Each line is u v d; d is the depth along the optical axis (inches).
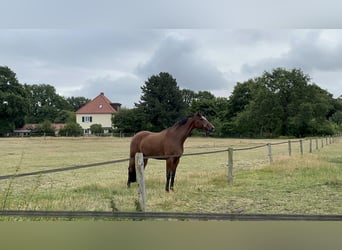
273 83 2800.2
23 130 3048.7
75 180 401.4
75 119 3371.1
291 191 317.4
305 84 2746.1
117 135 2343.8
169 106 2652.6
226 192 311.0
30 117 3740.2
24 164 604.4
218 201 271.9
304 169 470.3
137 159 217.8
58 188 333.4
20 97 2701.8
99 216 113.0
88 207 228.1
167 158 319.0
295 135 2699.3
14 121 2810.0
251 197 289.4
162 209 241.4
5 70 2768.2
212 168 534.6
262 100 2726.4
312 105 2677.2
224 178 389.1
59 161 665.6
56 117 3855.8
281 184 357.1
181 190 315.9
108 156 796.6
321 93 2933.1
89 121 3282.5
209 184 353.7
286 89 2748.5
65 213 114.0
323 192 313.4
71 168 197.8
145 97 2662.4
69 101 4771.2
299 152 880.9
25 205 220.2
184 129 325.1
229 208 248.2
